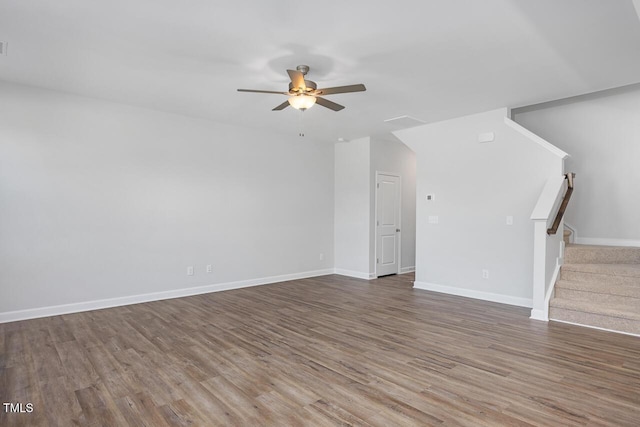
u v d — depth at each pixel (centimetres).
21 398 236
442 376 267
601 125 519
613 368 280
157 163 495
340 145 709
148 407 226
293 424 207
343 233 703
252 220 595
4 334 354
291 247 649
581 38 288
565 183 466
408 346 328
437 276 561
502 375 269
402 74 362
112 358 299
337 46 304
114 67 350
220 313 434
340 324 393
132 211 474
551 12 252
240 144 579
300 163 660
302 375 269
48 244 415
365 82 384
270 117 526
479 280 512
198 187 533
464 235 527
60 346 325
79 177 435
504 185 485
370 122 552
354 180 683
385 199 690
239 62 337
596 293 396
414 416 215
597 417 214
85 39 294
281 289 572
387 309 455
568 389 247
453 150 537
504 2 240
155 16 259
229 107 478
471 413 218
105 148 452
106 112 452
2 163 389
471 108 480
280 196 632
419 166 582
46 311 414
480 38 289
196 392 244
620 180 505
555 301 406
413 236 754
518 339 345
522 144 466
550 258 423
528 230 465
